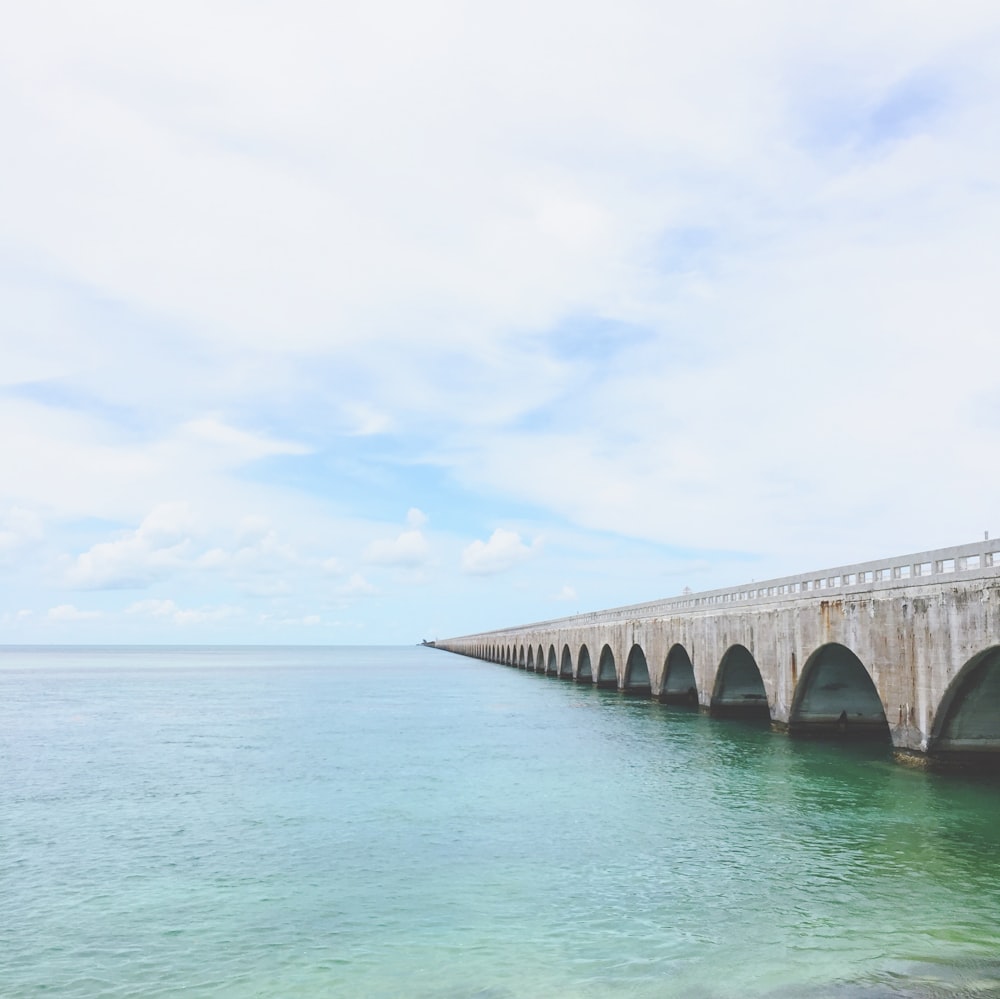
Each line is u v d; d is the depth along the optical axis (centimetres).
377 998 1536
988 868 2180
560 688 9006
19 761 4281
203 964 1703
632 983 1566
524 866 2295
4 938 1855
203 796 3325
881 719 4206
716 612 5162
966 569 2739
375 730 5434
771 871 2195
